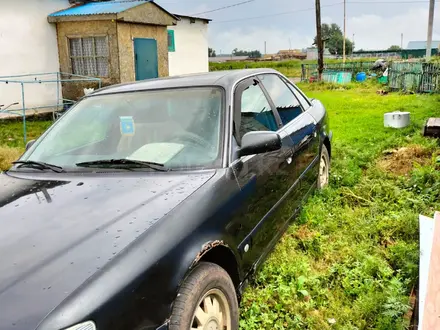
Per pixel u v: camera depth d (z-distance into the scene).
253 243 2.78
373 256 3.44
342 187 5.05
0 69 11.98
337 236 3.88
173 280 1.96
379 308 2.78
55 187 2.53
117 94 3.33
